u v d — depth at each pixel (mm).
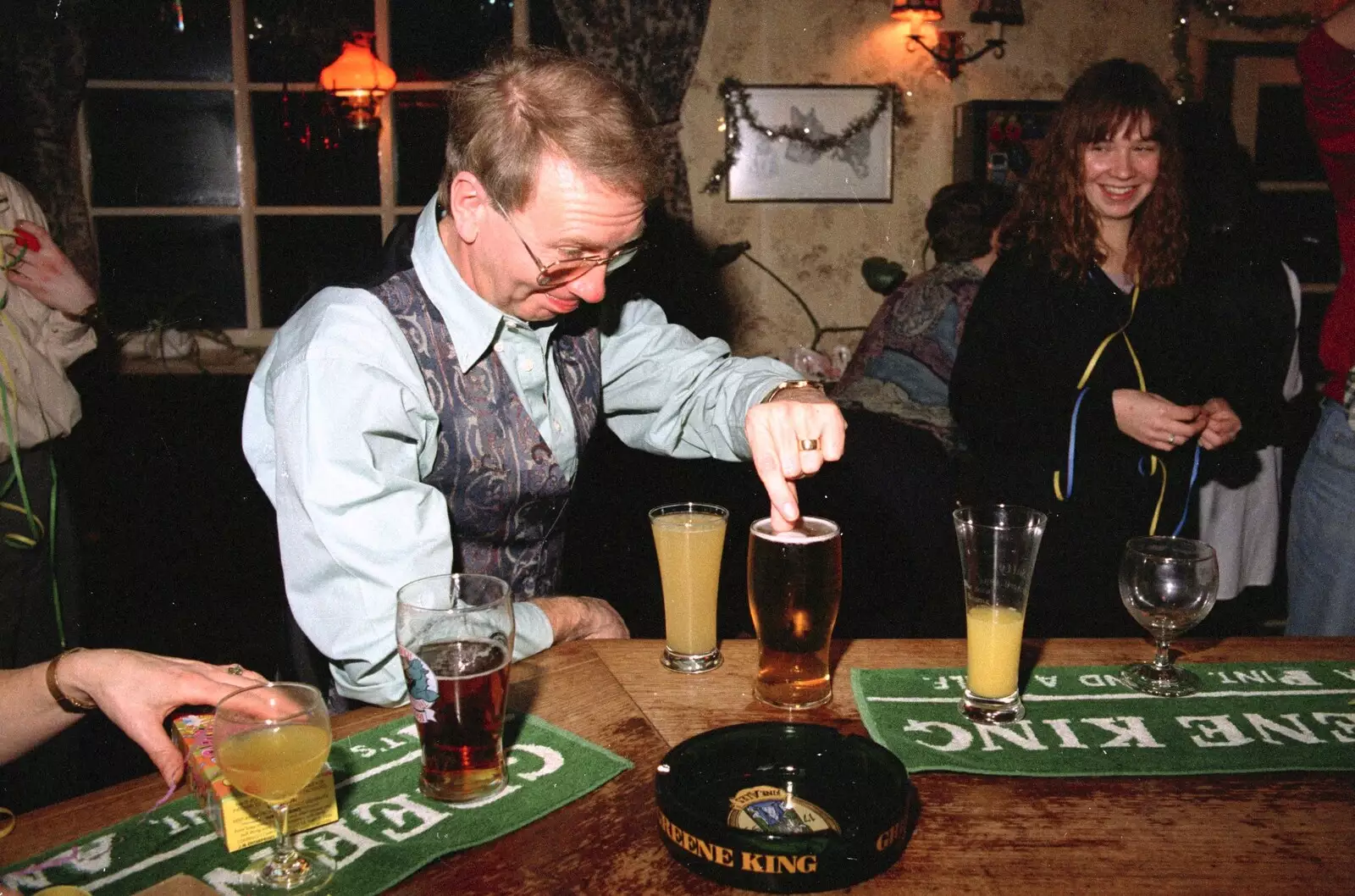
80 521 4004
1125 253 1930
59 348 2129
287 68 4527
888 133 4480
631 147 1056
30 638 2066
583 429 1436
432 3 4551
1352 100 1660
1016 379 1956
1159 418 1788
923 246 4566
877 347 2631
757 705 1057
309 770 757
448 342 1251
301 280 4664
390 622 1079
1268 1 4367
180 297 4496
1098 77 1872
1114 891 748
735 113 4453
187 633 3512
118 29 4422
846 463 2451
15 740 963
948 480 2330
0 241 2041
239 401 4258
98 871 783
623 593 3461
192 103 4523
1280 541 3498
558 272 1132
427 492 1151
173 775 910
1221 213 2070
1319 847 803
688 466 3834
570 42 4406
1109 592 1936
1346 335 1767
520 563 1438
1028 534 980
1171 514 1915
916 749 949
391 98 4598
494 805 867
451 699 847
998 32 4406
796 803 832
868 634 2611
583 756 943
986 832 824
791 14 4426
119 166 4512
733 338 4613
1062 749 952
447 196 1157
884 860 762
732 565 3057
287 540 1126
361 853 798
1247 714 1030
